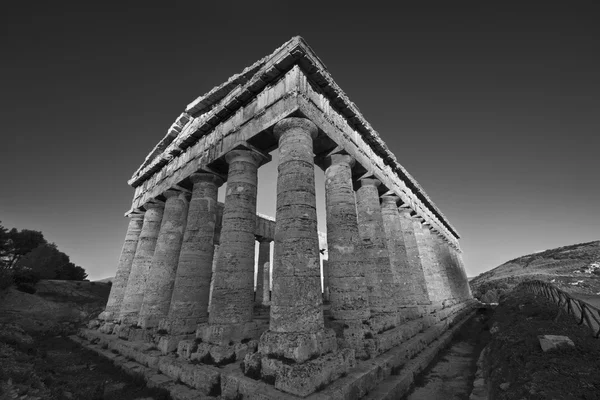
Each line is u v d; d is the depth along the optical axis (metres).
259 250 28.08
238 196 10.88
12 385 6.66
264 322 10.34
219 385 7.32
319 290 8.12
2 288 23.12
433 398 7.90
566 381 5.31
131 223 19.58
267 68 10.92
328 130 11.32
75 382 8.82
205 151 13.66
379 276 13.36
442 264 27.30
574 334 7.82
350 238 10.87
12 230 37.59
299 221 8.55
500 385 6.36
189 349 9.05
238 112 12.49
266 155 12.18
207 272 12.35
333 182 12.04
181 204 15.50
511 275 53.84
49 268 34.19
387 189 16.64
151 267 14.18
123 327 13.66
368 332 9.53
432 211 27.77
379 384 7.77
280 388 6.22
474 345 14.52
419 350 11.48
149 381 8.45
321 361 6.79
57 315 23.77
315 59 11.09
